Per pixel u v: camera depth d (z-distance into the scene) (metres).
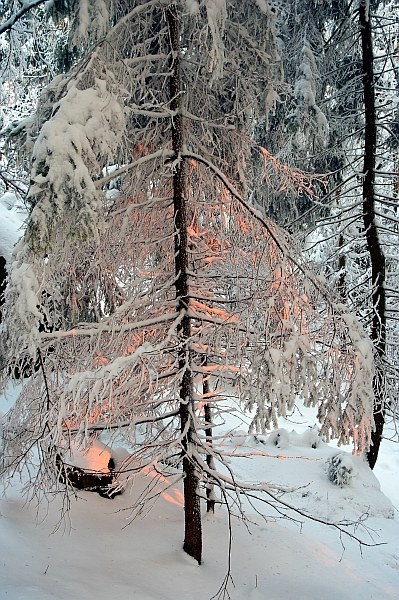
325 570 6.25
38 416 4.85
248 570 5.89
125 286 5.83
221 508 7.54
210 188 5.79
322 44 8.55
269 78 5.43
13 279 4.31
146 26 5.13
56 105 4.24
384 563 6.87
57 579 4.66
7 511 5.80
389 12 9.09
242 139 5.78
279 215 8.81
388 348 9.57
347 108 9.46
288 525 7.52
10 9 6.25
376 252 9.07
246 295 5.82
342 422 5.05
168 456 5.38
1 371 4.98
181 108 5.24
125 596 4.66
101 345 5.04
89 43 4.75
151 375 4.56
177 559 5.66
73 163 4.04
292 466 9.63
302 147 8.47
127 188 5.50
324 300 5.50
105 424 5.15
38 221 3.89
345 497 8.59
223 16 4.44
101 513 6.38
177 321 5.19
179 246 5.45
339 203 10.86
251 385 4.66
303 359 4.74
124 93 4.68
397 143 9.09
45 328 4.88
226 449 10.15
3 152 5.57
